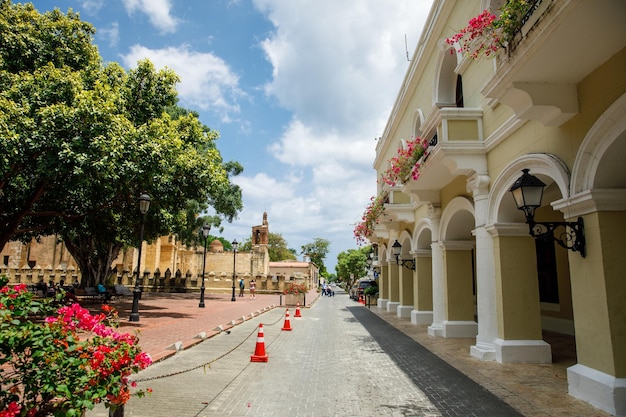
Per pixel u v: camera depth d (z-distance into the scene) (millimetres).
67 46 15055
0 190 13703
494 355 8352
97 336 3213
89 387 2830
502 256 8234
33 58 14055
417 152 10938
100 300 21141
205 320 14938
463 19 10477
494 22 5797
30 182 13672
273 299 30734
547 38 4859
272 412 5211
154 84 16703
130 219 17891
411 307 17922
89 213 15047
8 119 10680
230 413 5141
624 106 4863
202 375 7090
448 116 9125
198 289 37062
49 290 19750
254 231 57594
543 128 6809
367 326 14875
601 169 5418
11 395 2715
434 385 6527
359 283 38688
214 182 16250
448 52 11805
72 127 11477
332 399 5805
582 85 5746
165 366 7641
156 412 5098
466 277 11719
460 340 10984
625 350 5168
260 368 7773
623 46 4996
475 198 9070
